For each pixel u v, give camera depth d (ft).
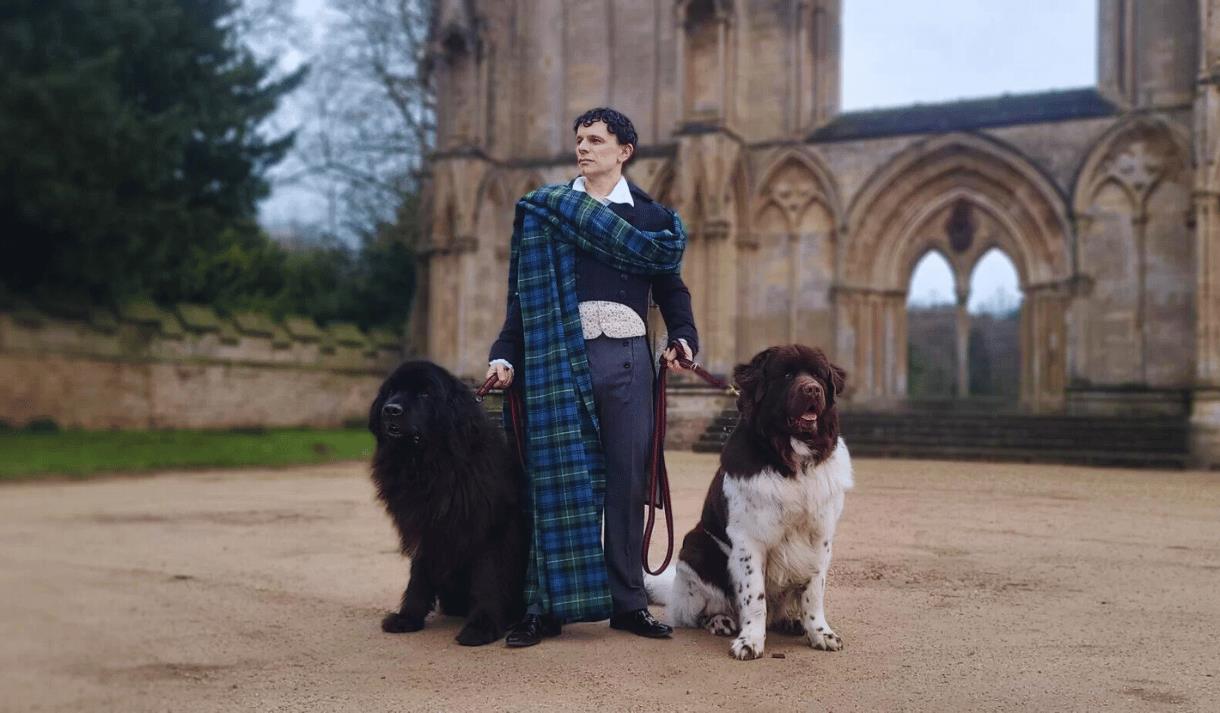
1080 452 54.70
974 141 70.49
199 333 73.26
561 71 84.38
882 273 74.49
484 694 11.69
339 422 87.15
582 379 15.48
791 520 13.94
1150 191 66.13
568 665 13.23
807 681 12.48
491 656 13.67
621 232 15.60
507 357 16.19
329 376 86.22
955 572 20.20
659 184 78.64
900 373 74.79
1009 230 70.38
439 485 14.48
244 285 95.61
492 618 14.73
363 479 40.86
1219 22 58.90
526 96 85.30
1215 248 57.36
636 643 14.66
